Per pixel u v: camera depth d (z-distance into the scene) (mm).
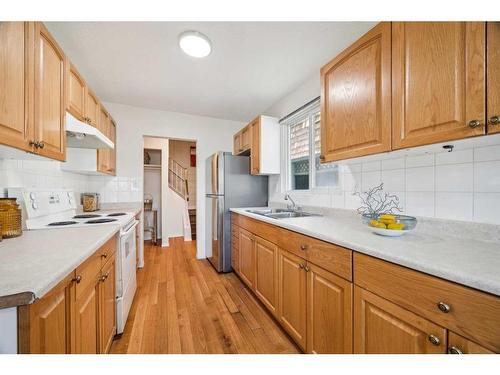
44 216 1564
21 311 566
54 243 1025
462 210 1069
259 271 1925
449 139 851
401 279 769
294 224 1447
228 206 2764
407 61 991
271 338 1497
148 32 1528
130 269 1857
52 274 660
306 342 1272
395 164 1380
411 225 1064
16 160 1379
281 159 2699
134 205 2938
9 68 879
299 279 1346
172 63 1927
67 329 782
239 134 3211
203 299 2043
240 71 2076
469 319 601
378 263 852
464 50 806
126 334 1533
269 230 1749
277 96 2664
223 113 3270
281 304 1557
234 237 2629
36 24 1043
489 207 982
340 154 1396
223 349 1387
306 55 1821
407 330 750
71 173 2191
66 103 1377
